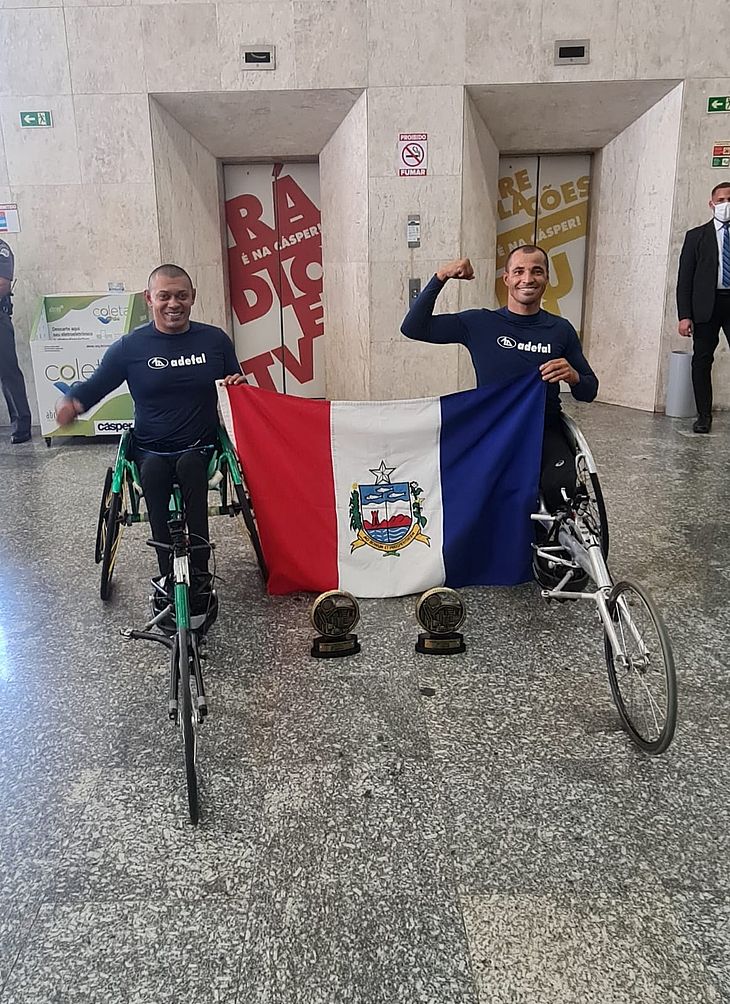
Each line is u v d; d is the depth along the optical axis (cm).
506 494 365
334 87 686
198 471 328
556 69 684
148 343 342
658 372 744
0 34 671
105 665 319
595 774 249
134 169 695
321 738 269
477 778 248
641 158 732
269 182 808
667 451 609
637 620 321
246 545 447
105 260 714
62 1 664
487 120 728
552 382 352
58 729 277
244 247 824
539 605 363
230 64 679
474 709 285
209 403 355
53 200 703
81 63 676
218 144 762
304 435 360
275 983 180
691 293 637
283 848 220
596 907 199
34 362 650
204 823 230
